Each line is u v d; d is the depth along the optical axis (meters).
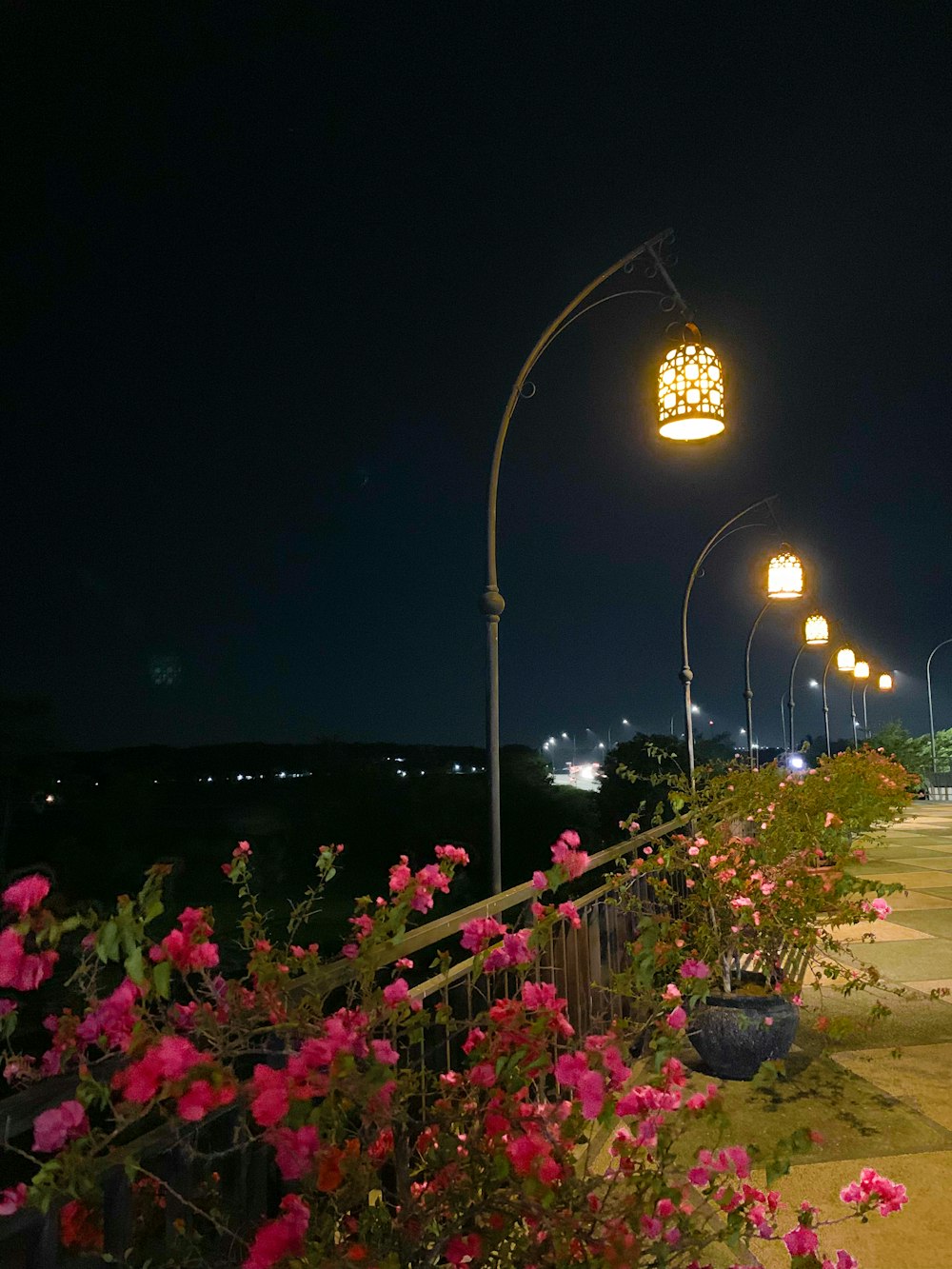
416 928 2.82
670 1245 2.08
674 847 4.93
